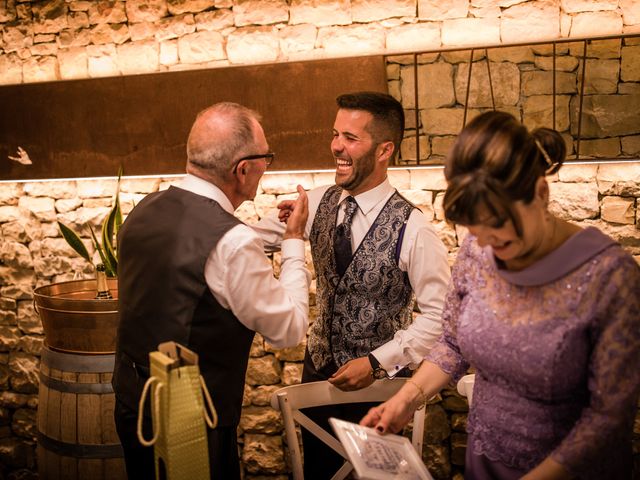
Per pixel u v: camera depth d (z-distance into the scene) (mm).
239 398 1827
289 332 1745
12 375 3172
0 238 3094
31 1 2906
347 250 2014
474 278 1421
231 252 1628
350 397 1958
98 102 2842
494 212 1162
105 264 2537
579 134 2396
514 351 1299
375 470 1310
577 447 1212
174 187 1778
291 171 2697
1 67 2973
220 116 1735
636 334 1186
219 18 2713
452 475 2740
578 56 2354
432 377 1562
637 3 2303
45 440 2336
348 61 2557
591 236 1232
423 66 2502
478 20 2457
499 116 1218
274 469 2922
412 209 1990
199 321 1671
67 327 2246
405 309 2055
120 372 1819
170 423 1310
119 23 2824
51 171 2961
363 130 1935
